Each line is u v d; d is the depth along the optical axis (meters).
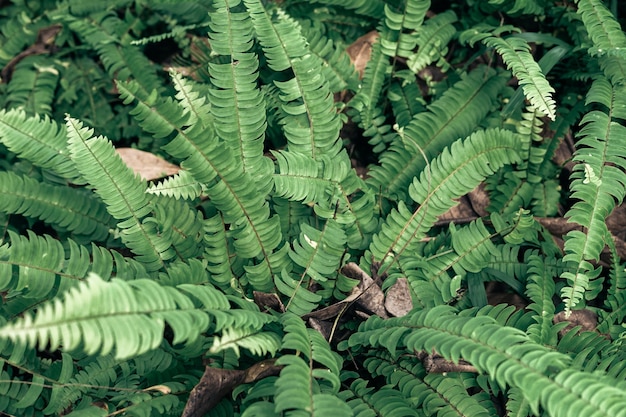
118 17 3.97
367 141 3.37
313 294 2.46
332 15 3.49
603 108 3.04
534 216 3.01
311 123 2.64
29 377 2.59
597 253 2.46
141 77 3.57
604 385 1.73
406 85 3.30
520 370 1.82
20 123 2.75
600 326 2.57
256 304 2.49
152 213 2.67
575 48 3.03
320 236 2.50
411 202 2.89
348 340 2.39
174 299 1.86
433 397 2.31
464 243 2.66
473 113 3.04
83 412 2.21
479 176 2.64
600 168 2.56
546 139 3.11
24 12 4.00
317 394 1.94
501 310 2.48
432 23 3.32
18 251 2.20
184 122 2.26
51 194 2.79
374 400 2.28
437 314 2.18
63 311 1.52
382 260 2.61
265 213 2.45
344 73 3.18
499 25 3.42
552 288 2.59
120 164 2.41
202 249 2.66
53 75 3.76
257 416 1.96
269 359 2.30
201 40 3.54
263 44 2.60
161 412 2.21
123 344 1.60
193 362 2.46
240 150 2.52
